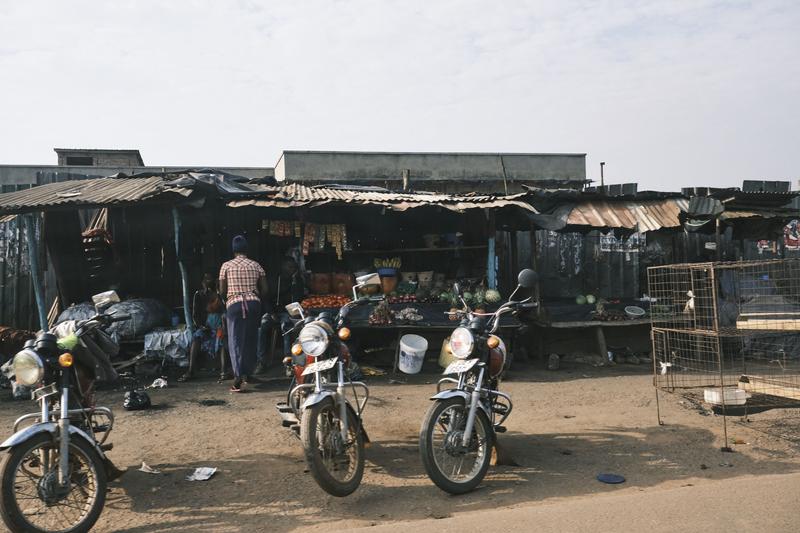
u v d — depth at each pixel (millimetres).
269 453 5215
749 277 10961
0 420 6590
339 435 4152
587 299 10836
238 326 7742
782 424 6000
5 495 3371
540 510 3672
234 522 3789
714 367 9477
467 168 18734
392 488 4348
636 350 10641
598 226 10164
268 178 11133
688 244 12617
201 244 10383
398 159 18406
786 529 3281
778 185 13742
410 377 8867
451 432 4281
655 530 3311
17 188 11703
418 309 9633
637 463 4848
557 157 19156
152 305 9477
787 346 10164
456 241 10688
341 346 4590
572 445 5375
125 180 10477
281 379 8570
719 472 4625
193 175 10133
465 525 3475
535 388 8055
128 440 5637
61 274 10086
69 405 4051
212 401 7219
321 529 3646
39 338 3844
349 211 10891
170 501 4156
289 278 10180
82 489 3809
